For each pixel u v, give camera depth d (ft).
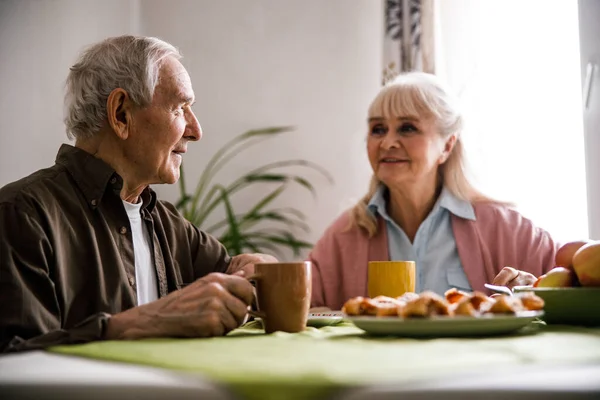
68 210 4.23
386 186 7.50
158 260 5.07
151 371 2.02
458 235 7.09
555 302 3.51
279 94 10.75
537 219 9.49
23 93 8.43
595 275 3.50
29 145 8.49
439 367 2.01
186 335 3.25
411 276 4.74
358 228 7.41
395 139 7.13
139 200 5.10
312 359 2.25
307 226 10.48
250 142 10.72
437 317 3.01
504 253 6.95
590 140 8.22
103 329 3.22
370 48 10.53
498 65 9.76
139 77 4.60
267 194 10.61
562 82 9.49
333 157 10.54
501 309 3.09
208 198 10.13
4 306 3.51
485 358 2.22
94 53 4.71
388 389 1.66
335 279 7.30
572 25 9.48
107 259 4.33
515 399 1.65
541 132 9.54
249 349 2.60
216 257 5.57
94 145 4.70
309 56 10.73
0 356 2.65
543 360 2.18
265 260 5.46
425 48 9.56
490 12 9.83
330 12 10.71
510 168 9.61
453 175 7.38
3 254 3.61
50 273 3.89
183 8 11.03
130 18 10.81
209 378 1.84
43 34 8.83
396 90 7.17
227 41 10.91
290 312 3.52
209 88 10.88
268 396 1.70
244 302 3.50
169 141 4.75
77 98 4.67
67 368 2.13
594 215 8.14
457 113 7.29
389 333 3.10
